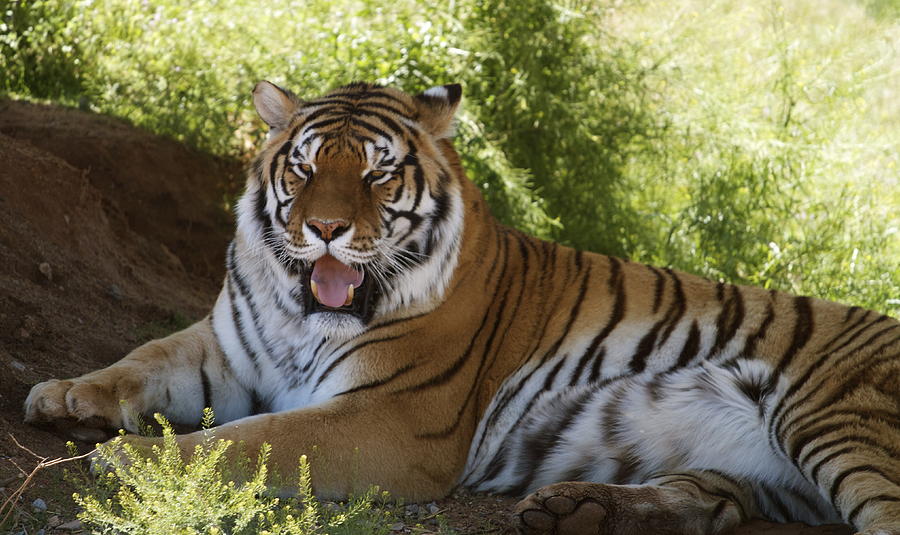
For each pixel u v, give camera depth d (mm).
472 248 8289
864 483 6777
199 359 8258
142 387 7711
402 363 7742
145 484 5586
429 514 7391
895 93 18859
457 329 8016
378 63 14961
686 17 17891
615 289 8477
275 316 8070
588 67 16344
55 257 10195
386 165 7766
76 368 8531
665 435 7863
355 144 7711
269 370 8266
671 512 7023
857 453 7020
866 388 7414
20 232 9977
